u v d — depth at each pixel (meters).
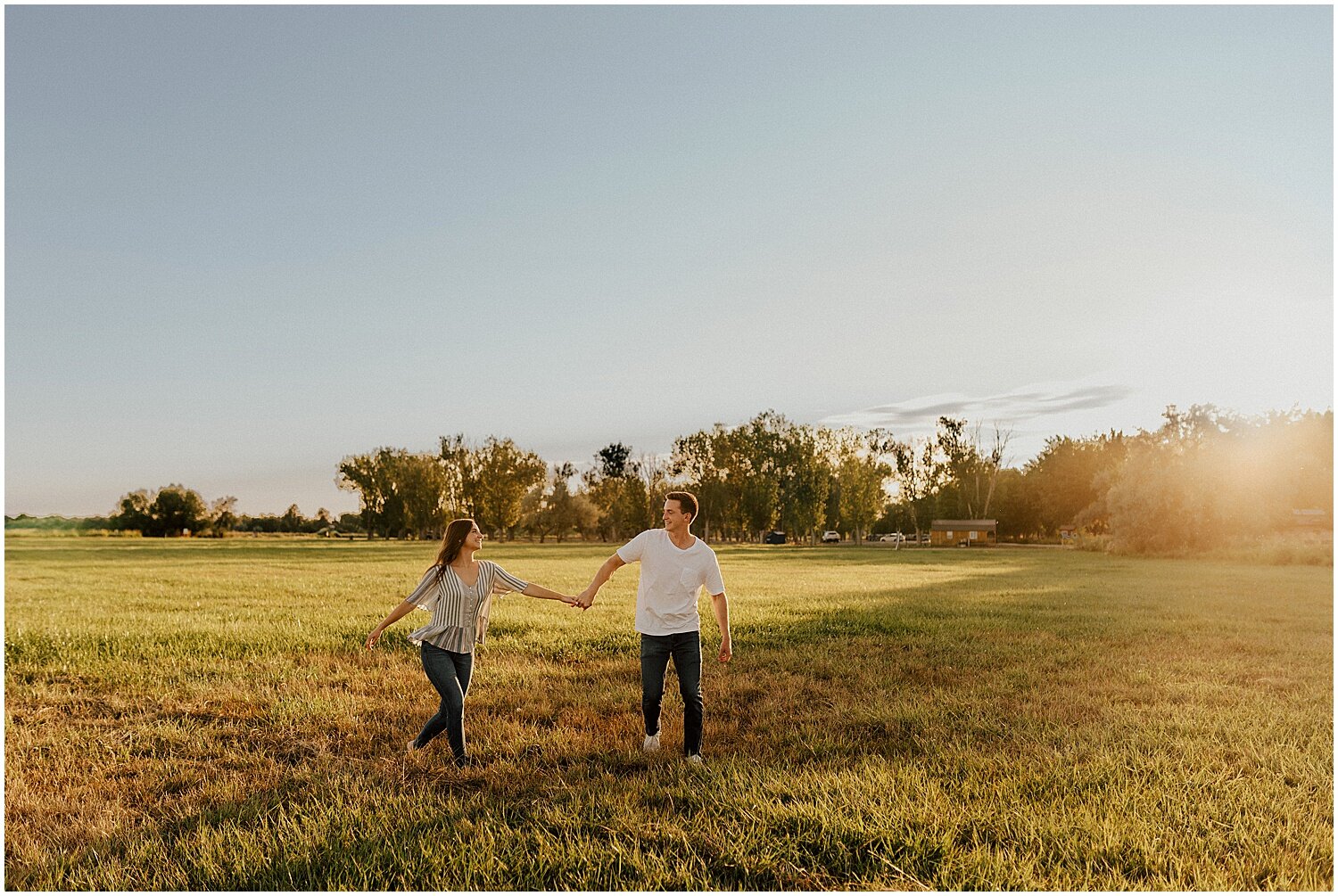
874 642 11.70
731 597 18.83
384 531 107.81
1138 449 54.09
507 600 17.11
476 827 4.71
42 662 9.84
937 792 5.16
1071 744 6.27
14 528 98.38
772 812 4.84
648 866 4.24
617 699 7.97
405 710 7.52
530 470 98.50
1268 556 39.59
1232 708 7.63
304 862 4.29
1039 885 4.05
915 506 95.56
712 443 94.94
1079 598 18.86
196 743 6.57
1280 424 58.59
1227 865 4.23
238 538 101.62
